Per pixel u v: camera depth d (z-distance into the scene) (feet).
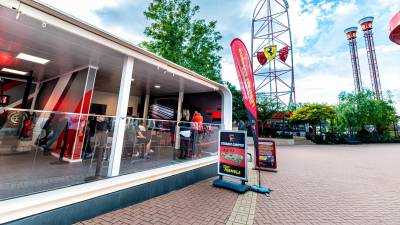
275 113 70.44
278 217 11.14
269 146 25.44
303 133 91.40
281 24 89.10
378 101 79.92
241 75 16.14
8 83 26.30
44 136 12.39
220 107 26.68
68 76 21.97
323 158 35.91
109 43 11.88
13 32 11.89
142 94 36.76
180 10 55.42
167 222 9.86
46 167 12.69
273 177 21.17
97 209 10.10
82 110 18.12
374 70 116.16
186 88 27.30
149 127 16.56
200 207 12.05
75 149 13.93
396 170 25.84
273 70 93.71
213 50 59.98
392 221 10.97
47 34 12.00
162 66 16.26
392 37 27.99
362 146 64.69
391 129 94.32
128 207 11.54
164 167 15.03
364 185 18.51
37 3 8.45
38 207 7.88
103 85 29.91
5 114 10.20
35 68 21.24
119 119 12.43
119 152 12.20
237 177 16.01
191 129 20.35
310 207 12.78
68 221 8.85
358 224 10.55
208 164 20.35
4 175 10.75
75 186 9.45
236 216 10.94
